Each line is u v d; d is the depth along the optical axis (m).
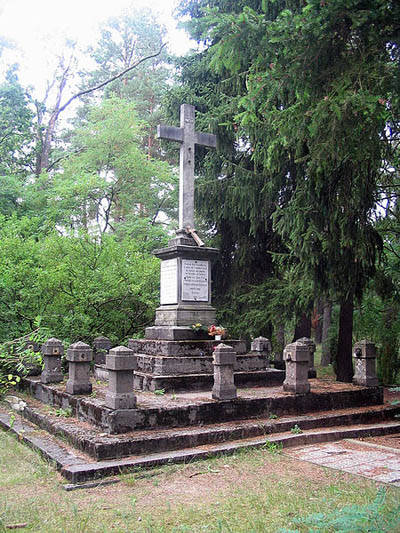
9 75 22.84
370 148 7.11
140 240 21.86
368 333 15.90
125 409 7.48
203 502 5.38
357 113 6.01
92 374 12.63
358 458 7.21
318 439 8.30
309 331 16.20
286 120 6.74
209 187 16.02
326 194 11.65
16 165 25.59
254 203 14.96
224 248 17.56
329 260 11.90
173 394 9.25
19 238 15.35
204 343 10.76
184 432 7.51
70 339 13.83
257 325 15.48
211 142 11.95
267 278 15.97
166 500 5.46
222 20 5.52
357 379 11.11
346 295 12.54
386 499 5.24
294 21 5.41
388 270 14.46
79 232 14.88
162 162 24.28
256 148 13.36
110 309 14.72
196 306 11.17
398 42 5.71
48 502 5.38
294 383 9.63
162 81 31.25
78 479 6.02
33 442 7.54
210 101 16.64
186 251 11.09
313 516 4.04
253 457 7.15
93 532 4.61
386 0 5.09
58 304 13.92
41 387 10.50
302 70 5.92
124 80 31.84
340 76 5.85
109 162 23.50
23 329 13.41
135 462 6.48
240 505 5.27
